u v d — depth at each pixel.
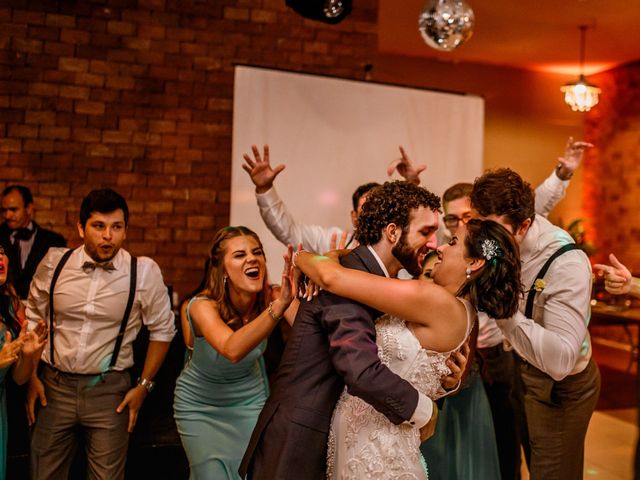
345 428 1.89
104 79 5.13
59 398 2.80
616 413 5.59
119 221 2.79
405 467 1.87
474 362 2.77
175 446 3.48
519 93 8.67
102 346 2.81
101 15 5.11
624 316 5.26
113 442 2.84
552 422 2.62
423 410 1.78
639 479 2.19
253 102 4.52
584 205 9.09
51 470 2.84
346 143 4.70
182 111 5.25
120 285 2.81
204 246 5.32
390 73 8.10
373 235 1.99
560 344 2.26
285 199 4.59
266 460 1.91
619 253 8.50
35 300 2.84
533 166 8.76
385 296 1.82
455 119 4.91
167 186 5.26
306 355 1.93
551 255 2.44
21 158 5.03
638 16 6.32
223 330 2.44
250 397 2.74
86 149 5.12
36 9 5.01
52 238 4.71
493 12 6.29
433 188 4.87
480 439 2.76
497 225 1.99
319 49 5.41
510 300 1.94
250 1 5.31
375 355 1.79
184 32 5.23
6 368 2.52
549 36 7.09
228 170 5.34
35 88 5.03
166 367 3.50
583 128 8.95
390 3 6.03
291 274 2.19
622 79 8.42
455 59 8.26
